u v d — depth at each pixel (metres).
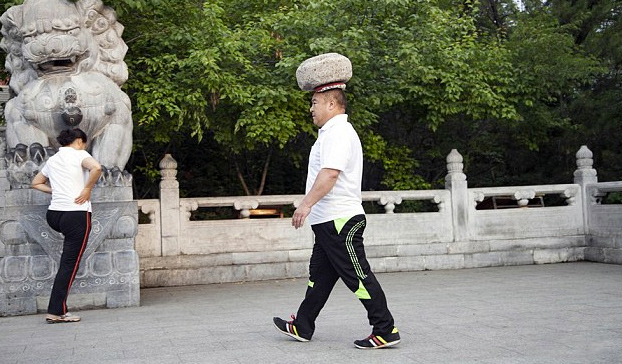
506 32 14.53
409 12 11.48
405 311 6.06
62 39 7.15
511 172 15.28
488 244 10.71
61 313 6.16
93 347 4.77
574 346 4.23
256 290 8.55
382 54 11.11
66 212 6.10
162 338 5.04
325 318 5.80
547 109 12.72
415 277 9.41
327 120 4.55
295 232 9.98
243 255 9.67
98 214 7.08
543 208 11.06
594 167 13.95
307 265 9.93
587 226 11.16
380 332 4.35
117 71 7.72
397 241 10.40
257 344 4.64
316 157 4.52
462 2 14.41
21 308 6.88
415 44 10.84
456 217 10.65
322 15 10.34
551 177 14.51
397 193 10.45
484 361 3.89
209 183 13.65
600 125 12.94
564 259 11.01
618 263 10.35
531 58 12.00
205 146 13.55
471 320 5.41
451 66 11.02
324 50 9.79
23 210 6.92
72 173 6.13
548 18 13.59
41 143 7.30
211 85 9.33
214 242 9.62
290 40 10.58
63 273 6.14
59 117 7.27
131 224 7.20
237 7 11.74
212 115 10.49
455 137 13.70
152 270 9.22
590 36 13.98
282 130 9.93
